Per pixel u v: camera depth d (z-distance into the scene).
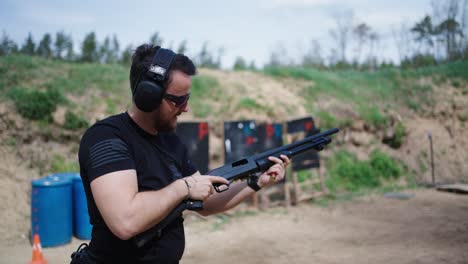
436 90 13.19
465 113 12.60
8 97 7.25
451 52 16.91
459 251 4.91
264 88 10.76
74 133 7.47
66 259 4.93
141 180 1.43
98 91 8.39
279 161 1.94
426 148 11.38
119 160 1.32
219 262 4.75
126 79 9.17
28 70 8.20
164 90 1.42
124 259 1.41
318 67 15.95
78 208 5.74
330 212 7.37
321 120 10.12
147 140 1.49
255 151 7.81
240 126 7.65
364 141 10.51
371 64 16.81
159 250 1.47
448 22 16.86
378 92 12.39
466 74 14.02
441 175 10.93
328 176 9.35
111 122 1.42
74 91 8.08
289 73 11.94
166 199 1.31
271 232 6.08
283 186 8.26
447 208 7.48
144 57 1.43
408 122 11.70
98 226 1.41
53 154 7.18
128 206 1.24
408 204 7.89
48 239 5.38
